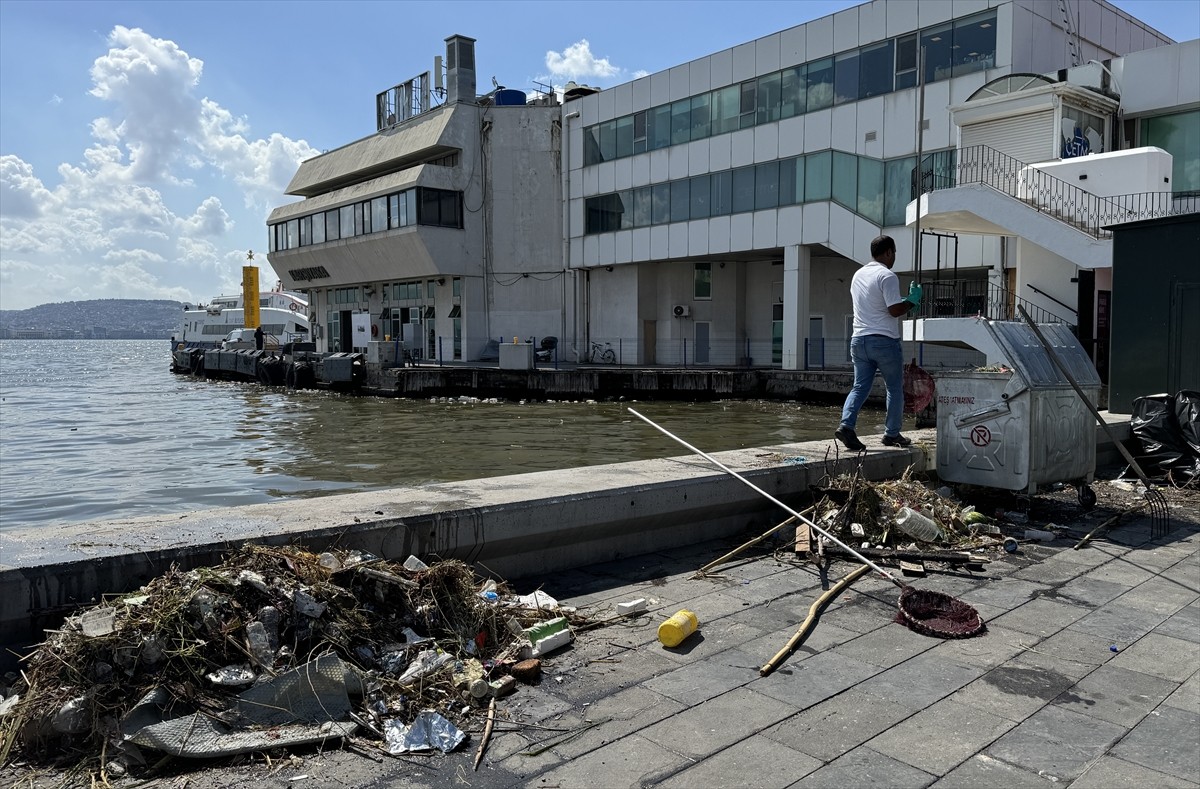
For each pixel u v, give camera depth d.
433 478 13.70
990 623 4.30
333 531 4.06
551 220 40.34
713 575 5.12
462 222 40.75
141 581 3.54
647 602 4.60
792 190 28.70
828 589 4.86
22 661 3.25
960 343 16.22
